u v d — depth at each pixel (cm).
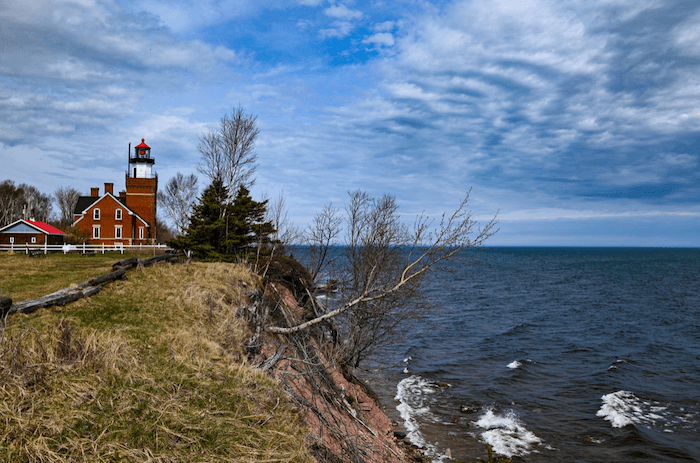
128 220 4894
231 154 3083
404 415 1697
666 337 3209
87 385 625
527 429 1595
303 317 1598
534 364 2445
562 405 1833
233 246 2311
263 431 656
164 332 945
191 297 1251
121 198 5459
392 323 1664
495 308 4612
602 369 2348
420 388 2028
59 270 1862
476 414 1727
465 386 2070
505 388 2041
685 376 2241
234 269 1786
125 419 576
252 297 1527
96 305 1092
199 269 1750
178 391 681
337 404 1175
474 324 3675
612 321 3888
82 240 4709
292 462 609
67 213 8538
